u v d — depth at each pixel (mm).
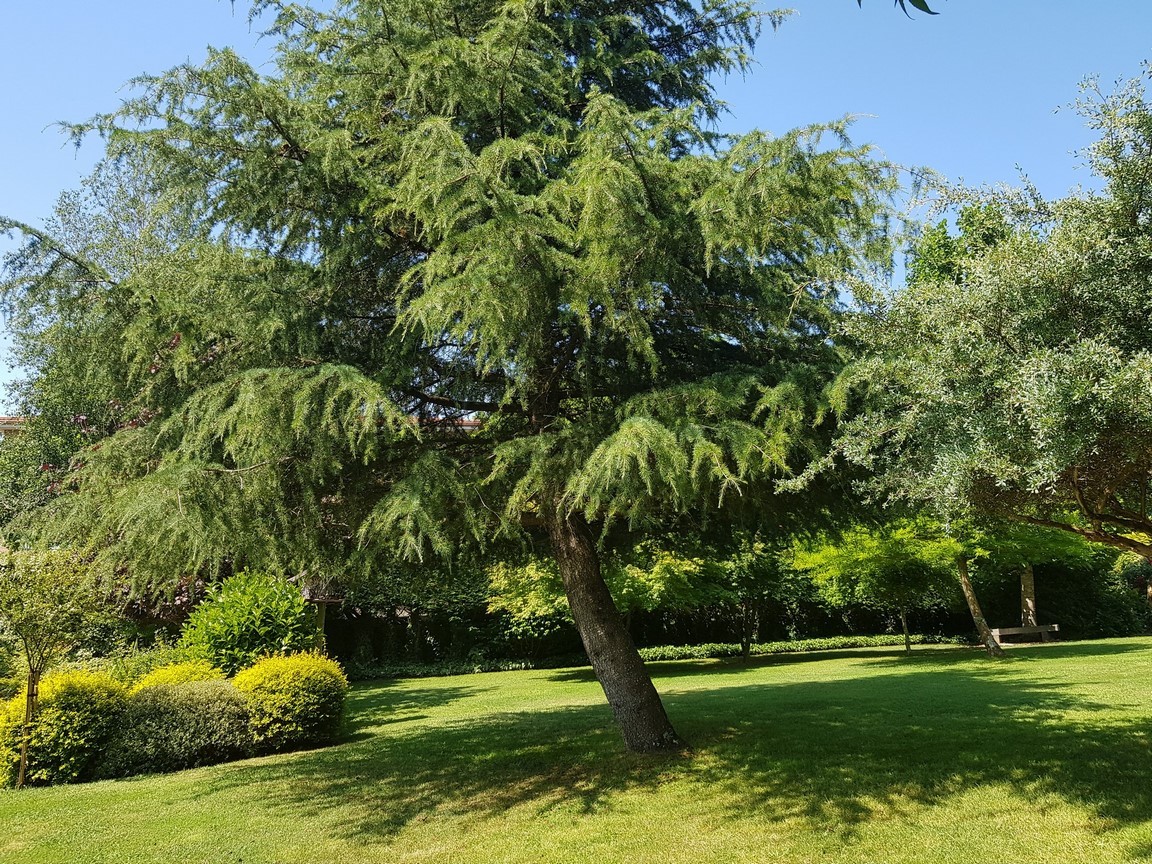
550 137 5836
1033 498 4250
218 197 5680
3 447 15094
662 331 6148
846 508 6672
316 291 5965
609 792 6227
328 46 6254
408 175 5012
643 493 4941
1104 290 3797
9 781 8031
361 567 6375
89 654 11547
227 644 11273
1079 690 10922
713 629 25234
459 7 6578
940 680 13414
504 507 5855
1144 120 3799
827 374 5344
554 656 23109
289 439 5047
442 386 6543
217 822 6234
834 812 5422
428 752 8617
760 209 5031
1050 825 4926
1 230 4910
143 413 5938
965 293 4031
